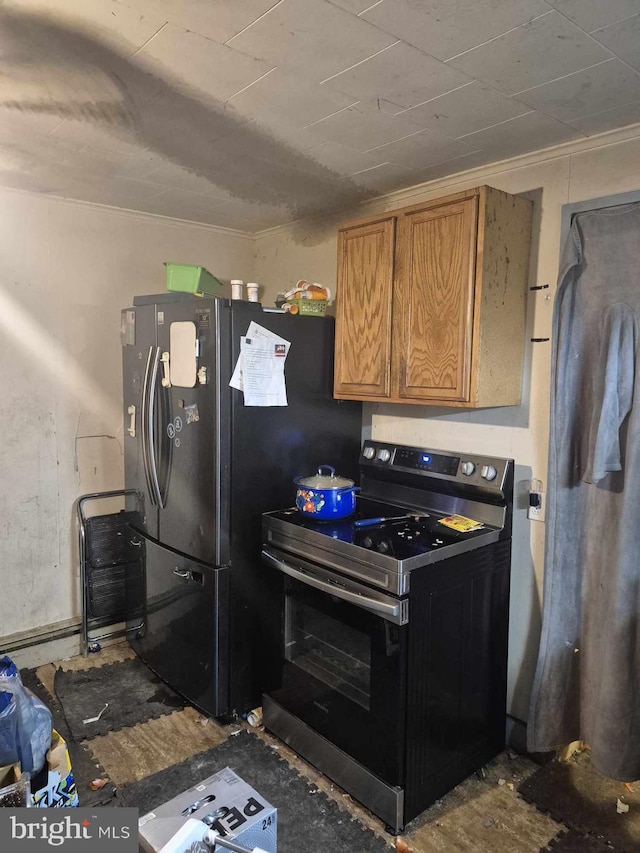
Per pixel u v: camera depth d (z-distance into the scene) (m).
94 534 3.01
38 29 1.38
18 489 2.83
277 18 1.32
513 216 2.09
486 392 2.07
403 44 1.42
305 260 3.19
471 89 1.65
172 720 2.48
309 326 2.56
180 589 2.51
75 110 1.83
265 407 2.43
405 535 2.11
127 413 2.87
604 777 2.15
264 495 2.46
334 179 2.47
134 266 3.09
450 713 2.04
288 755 2.27
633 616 1.93
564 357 2.05
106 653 3.05
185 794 1.36
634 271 1.90
